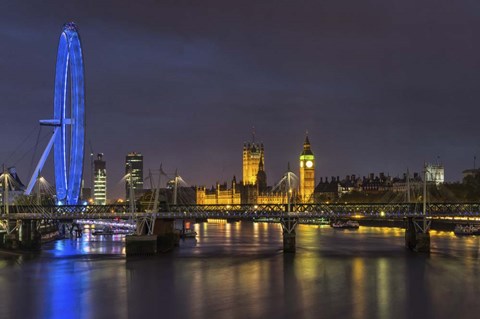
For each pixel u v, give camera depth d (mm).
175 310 107625
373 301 113188
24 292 123500
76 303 113875
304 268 151750
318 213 193750
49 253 190625
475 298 115312
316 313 104812
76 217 198875
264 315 103688
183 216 194125
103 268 153375
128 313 106438
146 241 181875
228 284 129875
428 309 107250
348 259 169625
